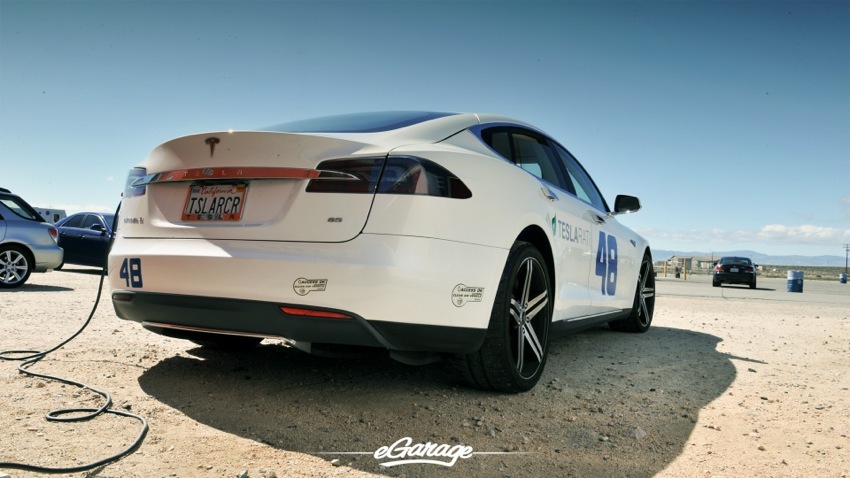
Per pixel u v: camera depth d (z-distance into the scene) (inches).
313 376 120.6
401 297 89.7
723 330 232.1
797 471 82.7
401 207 90.9
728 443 93.8
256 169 95.0
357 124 112.9
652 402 116.1
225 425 90.2
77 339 148.0
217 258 93.6
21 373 112.5
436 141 106.3
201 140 98.3
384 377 122.0
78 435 82.4
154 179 105.6
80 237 459.8
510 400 111.1
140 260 101.3
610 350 172.9
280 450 81.7
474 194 100.7
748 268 948.0
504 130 129.2
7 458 72.9
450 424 95.6
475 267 99.2
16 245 304.7
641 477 78.8
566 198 142.0
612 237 175.6
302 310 90.4
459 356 109.4
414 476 75.5
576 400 114.3
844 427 104.1
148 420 90.3
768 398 122.8
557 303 130.4
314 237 91.0
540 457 84.1
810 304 435.8
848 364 163.0
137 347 140.9
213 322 97.9
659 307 354.6
